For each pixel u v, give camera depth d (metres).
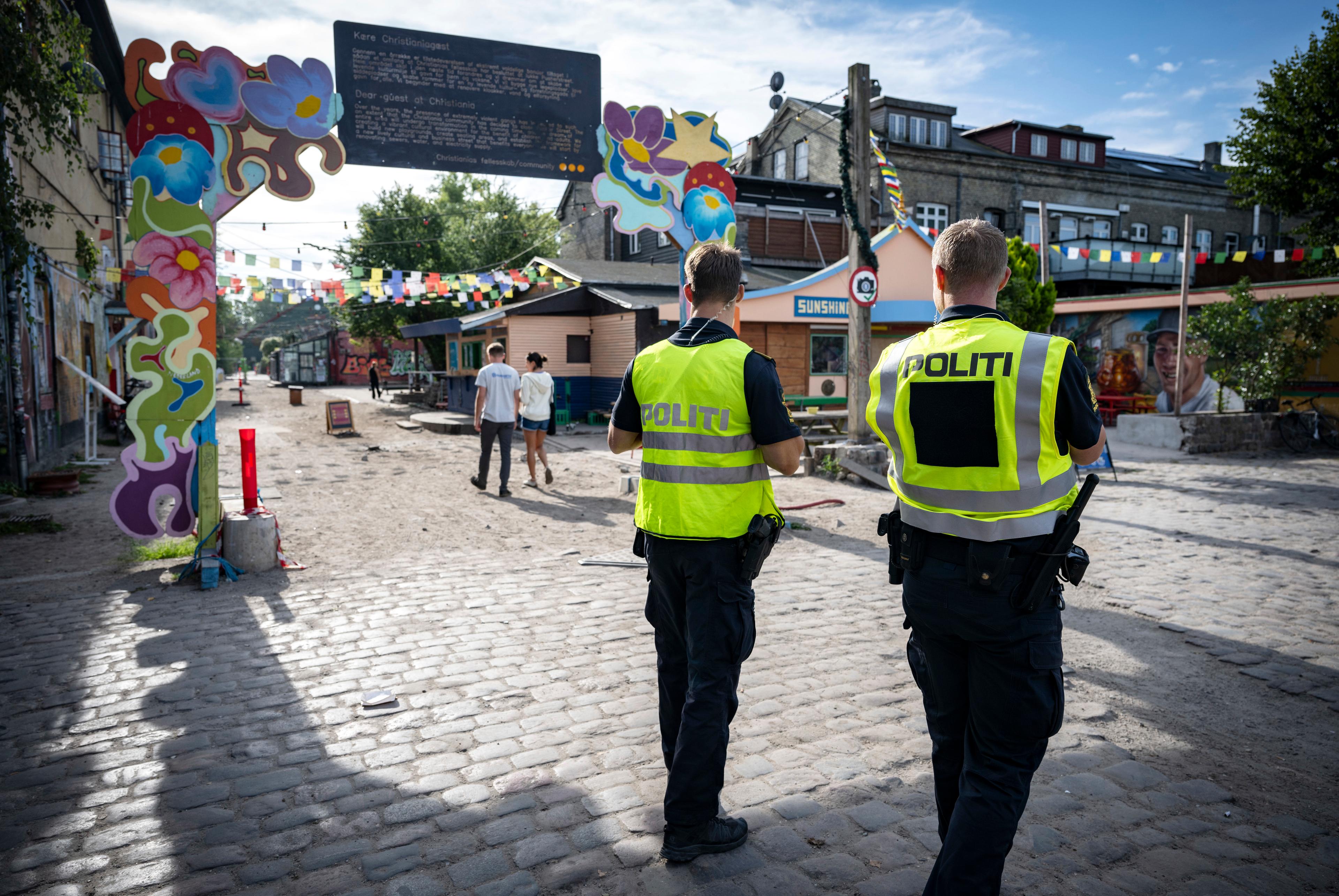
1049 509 1.85
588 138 7.12
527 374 9.96
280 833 2.54
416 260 28.47
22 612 4.88
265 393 38.34
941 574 1.94
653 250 25.17
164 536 5.75
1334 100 18.98
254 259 8.15
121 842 2.49
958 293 2.07
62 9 7.87
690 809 2.32
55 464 12.15
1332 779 2.89
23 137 8.32
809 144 27.06
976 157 27.69
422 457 13.47
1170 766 2.98
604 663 4.02
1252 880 2.29
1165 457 12.98
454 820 2.61
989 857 1.77
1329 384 15.88
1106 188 30.11
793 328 18.34
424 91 6.41
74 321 14.00
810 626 4.59
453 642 4.34
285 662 4.04
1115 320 19.72
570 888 2.26
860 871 2.32
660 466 2.42
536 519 7.95
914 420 2.00
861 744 3.14
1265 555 6.33
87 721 3.37
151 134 5.43
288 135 5.77
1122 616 4.83
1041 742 1.90
